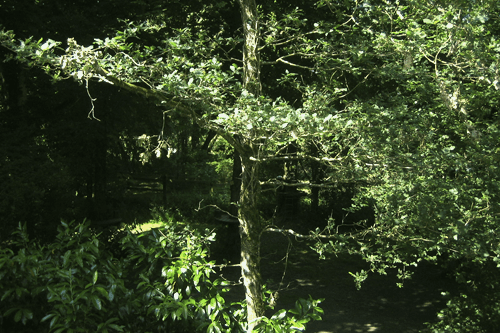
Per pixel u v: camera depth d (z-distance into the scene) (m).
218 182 18.28
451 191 2.52
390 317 6.51
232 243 9.16
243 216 3.49
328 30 3.45
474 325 4.34
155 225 11.95
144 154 4.51
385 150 2.79
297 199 13.42
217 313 3.95
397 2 2.96
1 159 6.16
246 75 3.54
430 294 7.57
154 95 2.95
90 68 2.73
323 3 3.50
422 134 2.80
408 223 2.82
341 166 3.09
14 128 7.12
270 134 2.90
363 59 3.33
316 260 9.58
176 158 16.59
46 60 2.71
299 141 2.93
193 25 7.43
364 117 2.82
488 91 3.00
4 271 3.84
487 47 2.57
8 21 6.28
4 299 3.77
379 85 4.48
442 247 2.77
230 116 2.54
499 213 2.54
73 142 7.70
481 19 2.32
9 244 6.11
